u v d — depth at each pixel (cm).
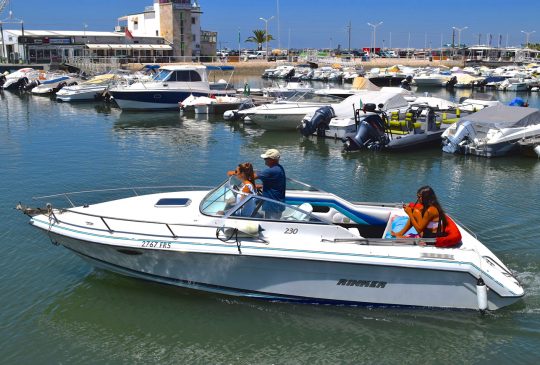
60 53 6831
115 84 3669
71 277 807
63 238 746
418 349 644
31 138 2108
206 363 618
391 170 1578
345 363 620
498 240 935
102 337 662
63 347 641
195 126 2531
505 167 1631
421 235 727
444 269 670
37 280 796
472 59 9600
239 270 708
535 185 1377
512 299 688
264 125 2362
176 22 7469
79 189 1285
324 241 713
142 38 7331
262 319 701
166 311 718
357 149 1902
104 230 736
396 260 674
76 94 3641
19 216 1060
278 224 721
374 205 847
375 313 708
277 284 709
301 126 2181
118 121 2681
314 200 832
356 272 686
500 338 661
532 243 922
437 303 695
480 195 1262
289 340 660
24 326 682
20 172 1465
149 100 3066
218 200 772
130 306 730
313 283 700
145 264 737
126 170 1509
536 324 686
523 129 1797
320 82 6159
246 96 3138
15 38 6838
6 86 4603
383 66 8244
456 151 1838
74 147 1898
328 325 689
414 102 2569
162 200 830
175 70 3102
